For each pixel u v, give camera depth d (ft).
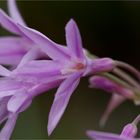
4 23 0.71
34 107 1.09
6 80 0.66
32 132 1.08
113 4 1.23
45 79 0.67
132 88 0.78
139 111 1.22
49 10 1.24
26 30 0.66
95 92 1.29
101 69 0.71
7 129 0.67
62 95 0.66
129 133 0.68
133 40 1.26
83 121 1.26
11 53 0.74
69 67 0.67
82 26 1.27
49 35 1.25
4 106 0.67
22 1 1.22
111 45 1.28
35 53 0.71
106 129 1.24
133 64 1.28
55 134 1.23
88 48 1.28
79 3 1.24
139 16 1.22
